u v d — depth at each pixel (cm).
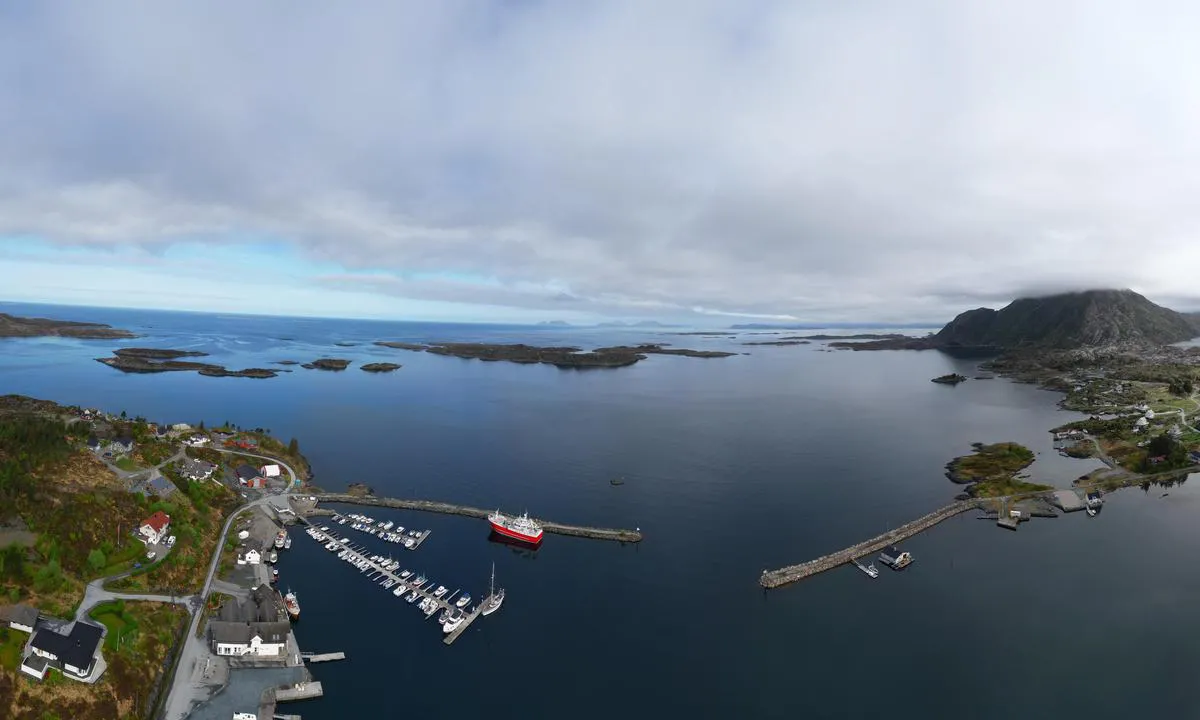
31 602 9581
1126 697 9888
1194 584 13612
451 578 13462
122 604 10212
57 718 7906
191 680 9431
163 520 12600
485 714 9288
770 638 11438
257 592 11675
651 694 9838
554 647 11056
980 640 11438
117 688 8606
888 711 9538
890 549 14950
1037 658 10906
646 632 11581
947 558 14875
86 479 13162
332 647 10756
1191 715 9475
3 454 12612
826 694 9900
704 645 11194
